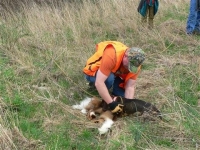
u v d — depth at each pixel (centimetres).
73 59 635
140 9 803
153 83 552
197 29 800
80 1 948
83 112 474
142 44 726
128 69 440
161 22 861
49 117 461
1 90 515
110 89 506
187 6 990
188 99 511
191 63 620
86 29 797
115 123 446
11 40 682
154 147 406
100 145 412
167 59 636
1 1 866
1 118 430
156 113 455
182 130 433
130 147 407
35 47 682
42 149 402
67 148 408
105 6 920
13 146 397
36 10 843
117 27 807
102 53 495
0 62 600
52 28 776
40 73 566
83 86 544
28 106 480
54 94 520
